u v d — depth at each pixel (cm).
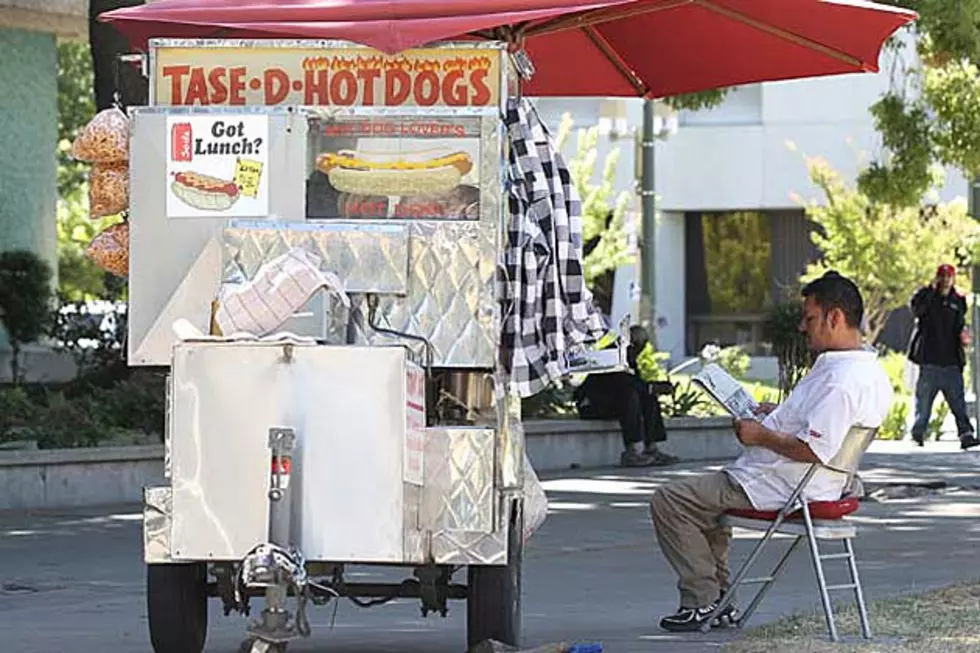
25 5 4200
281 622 1293
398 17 1426
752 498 1644
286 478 1291
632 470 3456
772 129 7069
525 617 1812
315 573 1366
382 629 1766
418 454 1328
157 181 1411
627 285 6775
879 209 5541
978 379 4131
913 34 4316
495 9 1425
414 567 1473
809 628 1662
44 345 4172
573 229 1513
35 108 4394
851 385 1600
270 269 1338
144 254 1411
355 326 1388
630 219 6288
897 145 3769
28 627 1780
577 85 2012
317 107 1409
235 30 1513
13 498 2767
